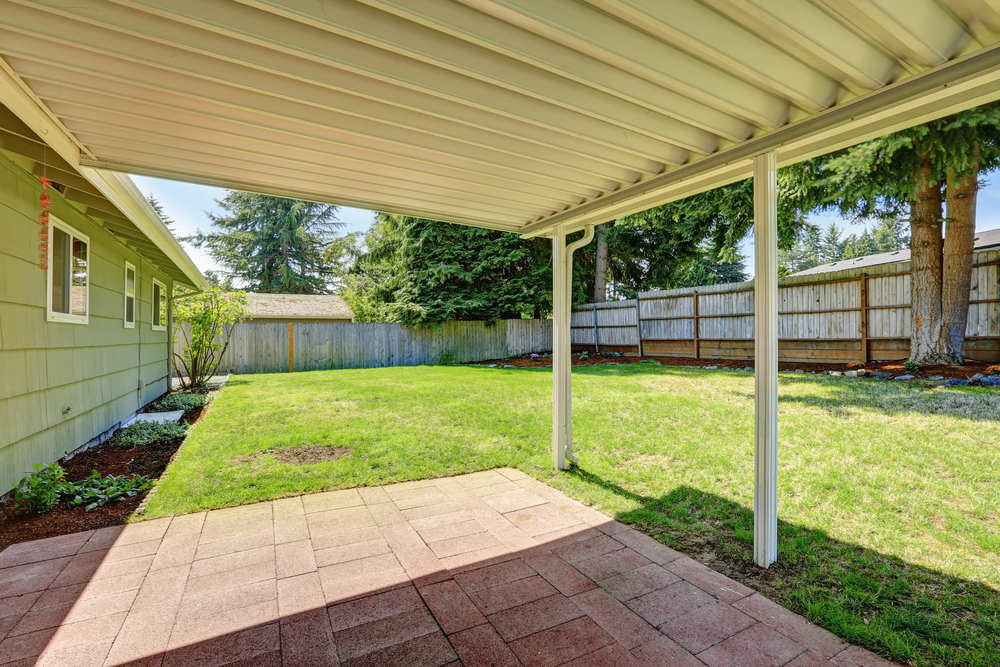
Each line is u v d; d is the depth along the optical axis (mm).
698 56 1908
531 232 4316
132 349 6609
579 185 3275
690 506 3176
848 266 15742
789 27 1614
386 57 1820
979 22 1641
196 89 1964
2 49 1688
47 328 3910
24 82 1979
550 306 17156
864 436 4414
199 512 3152
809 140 2248
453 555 2562
